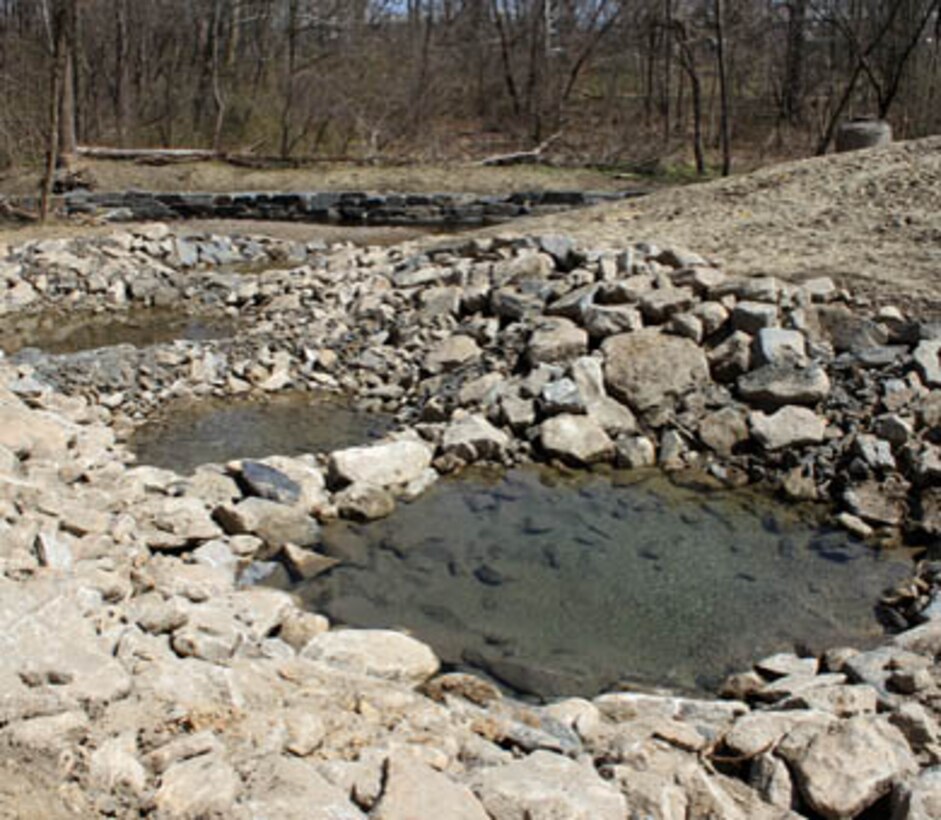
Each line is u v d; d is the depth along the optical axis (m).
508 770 3.37
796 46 26.36
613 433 7.41
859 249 9.62
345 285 11.09
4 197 17.62
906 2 24.34
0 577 4.02
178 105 26.16
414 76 27.25
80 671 3.44
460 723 3.88
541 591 5.52
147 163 21.73
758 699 4.43
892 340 7.93
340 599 5.39
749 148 24.98
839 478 6.71
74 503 5.46
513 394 7.78
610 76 31.20
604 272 9.01
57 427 6.69
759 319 7.89
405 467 6.79
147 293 12.16
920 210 10.39
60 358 8.91
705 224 11.44
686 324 7.95
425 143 25.58
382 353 9.18
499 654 4.92
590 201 19.19
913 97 24.17
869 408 7.22
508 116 28.83
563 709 4.12
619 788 3.38
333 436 7.80
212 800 2.98
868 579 5.66
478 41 29.25
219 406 8.46
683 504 6.62
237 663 4.02
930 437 6.82
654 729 3.92
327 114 25.28
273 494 6.24
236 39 27.55
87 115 24.80
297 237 17.08
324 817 2.94
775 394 7.39
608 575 5.69
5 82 22.06
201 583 5.02
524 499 6.65
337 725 3.60
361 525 6.23
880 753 3.55
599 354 8.00
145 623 4.19
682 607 5.37
